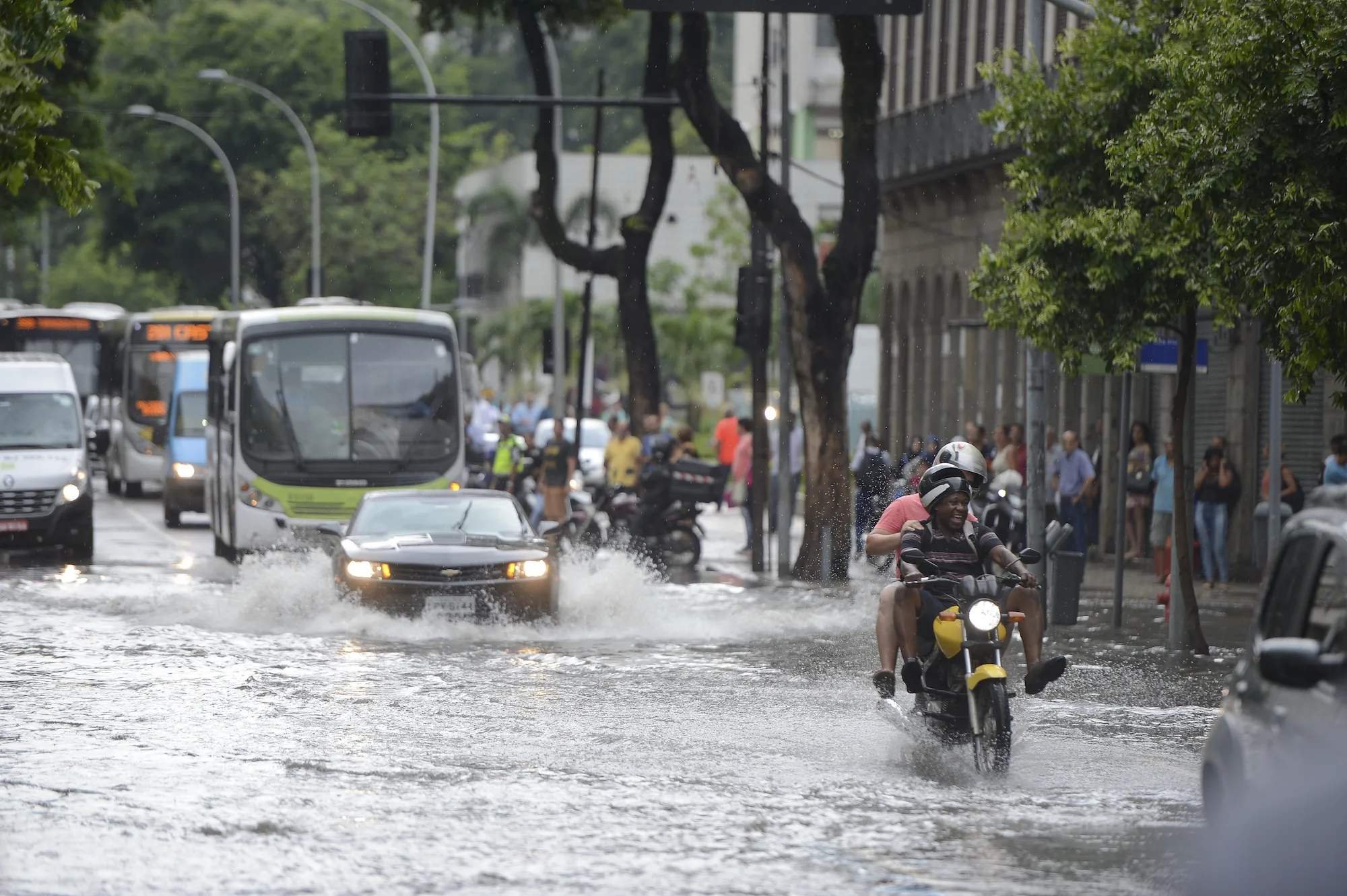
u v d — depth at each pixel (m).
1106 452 98.00
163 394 136.50
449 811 28.30
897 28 137.88
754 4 58.22
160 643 51.03
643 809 28.61
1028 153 54.00
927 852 25.69
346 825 27.19
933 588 33.88
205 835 26.42
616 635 55.12
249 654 48.59
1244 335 83.69
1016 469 81.44
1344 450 69.62
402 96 73.19
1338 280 40.09
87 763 32.38
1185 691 44.50
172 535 99.25
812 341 80.00
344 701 40.25
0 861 24.64
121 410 137.12
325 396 79.31
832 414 79.94
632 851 25.58
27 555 84.44
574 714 39.00
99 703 39.81
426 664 47.06
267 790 29.86
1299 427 82.31
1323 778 19.02
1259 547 74.81
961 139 118.88
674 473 83.00
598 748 34.53
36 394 84.69
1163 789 30.91
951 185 122.62
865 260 80.06
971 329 120.00
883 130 133.38
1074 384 108.31
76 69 103.69
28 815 27.75
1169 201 49.47
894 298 137.12
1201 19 45.50
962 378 123.75
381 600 54.22
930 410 129.00
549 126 99.56
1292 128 41.22
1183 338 53.00
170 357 136.75
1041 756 34.41
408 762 32.72
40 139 37.50
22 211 101.25
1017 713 40.53
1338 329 40.56
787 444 86.00
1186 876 24.17
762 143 82.88
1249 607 67.06
